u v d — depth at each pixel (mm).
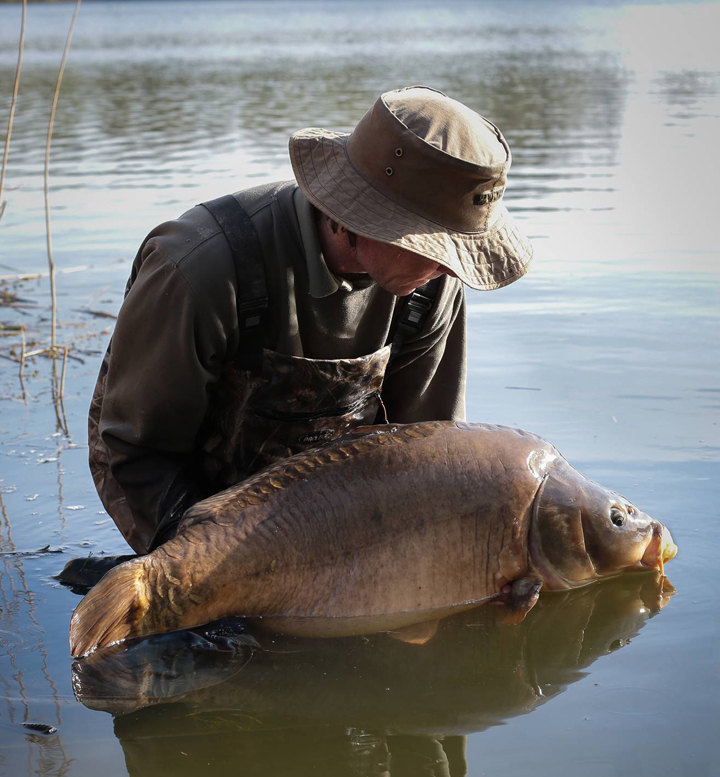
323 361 3412
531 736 2654
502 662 3064
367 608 3316
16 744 2629
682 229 8852
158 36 54188
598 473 4262
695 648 3102
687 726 2670
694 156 12672
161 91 21750
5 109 18562
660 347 5941
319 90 20703
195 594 3180
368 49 37156
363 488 3359
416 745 2631
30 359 6203
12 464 4609
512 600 3420
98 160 12789
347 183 3064
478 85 21344
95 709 2793
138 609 3123
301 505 3320
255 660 3078
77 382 5797
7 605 3355
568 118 16375
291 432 3553
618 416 4910
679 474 4262
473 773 2492
